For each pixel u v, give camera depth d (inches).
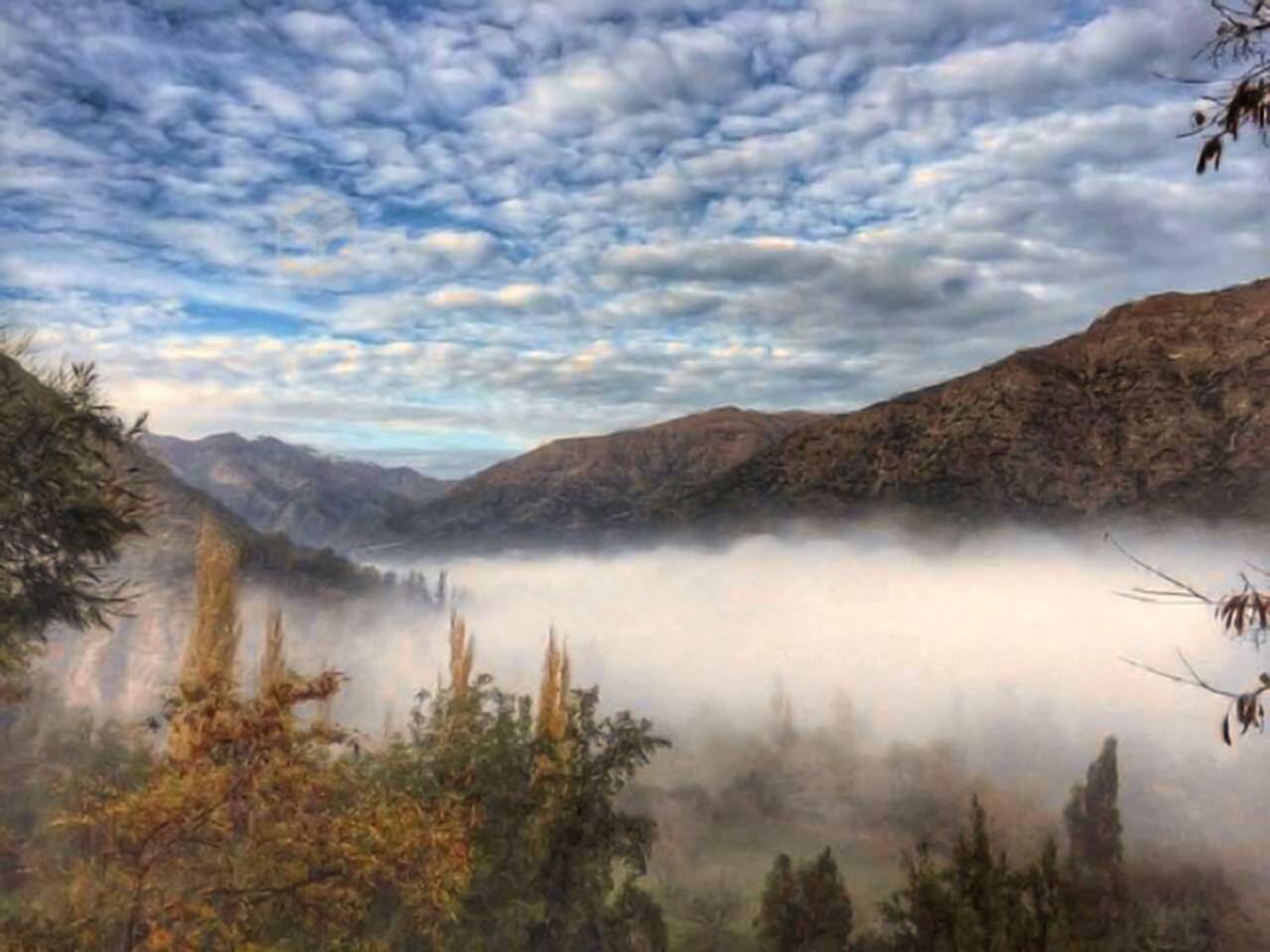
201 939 347.9
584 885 1272.1
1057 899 1274.6
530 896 1161.4
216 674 385.1
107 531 631.8
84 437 626.2
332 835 372.8
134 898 343.6
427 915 475.2
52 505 599.8
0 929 343.6
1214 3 169.8
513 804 1198.9
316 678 386.0
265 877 367.9
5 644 621.3
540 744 1290.6
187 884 363.3
